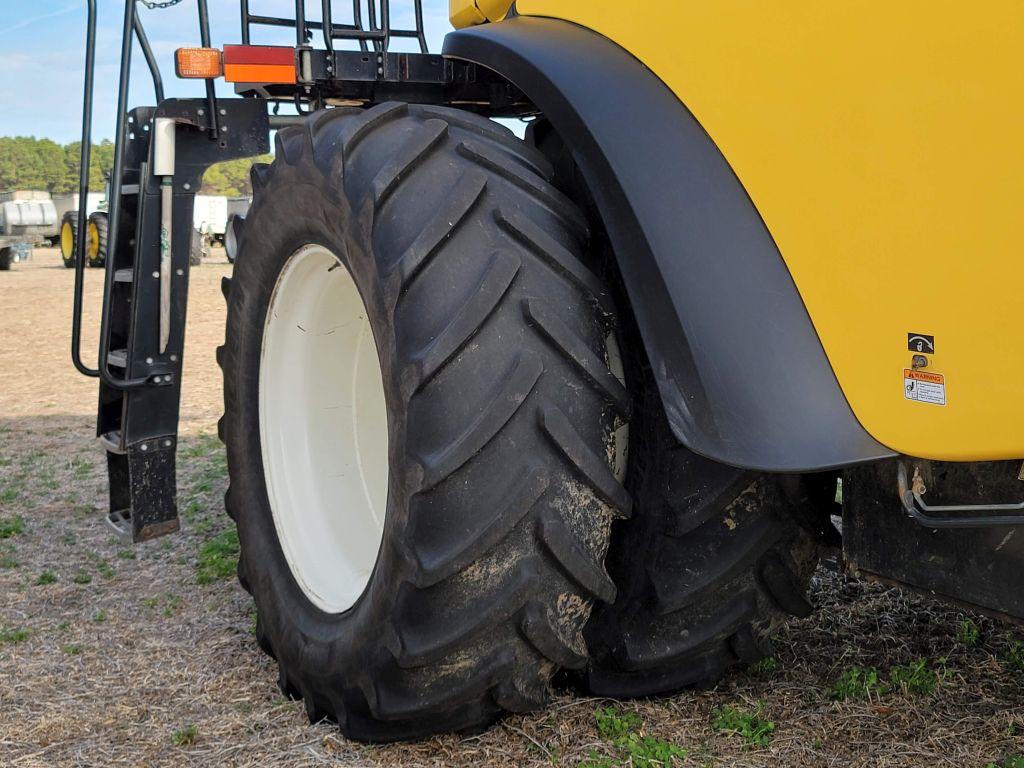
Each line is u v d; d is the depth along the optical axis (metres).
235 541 4.07
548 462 1.97
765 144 1.75
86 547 4.14
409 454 1.97
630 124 1.92
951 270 1.53
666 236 1.83
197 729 2.57
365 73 3.17
